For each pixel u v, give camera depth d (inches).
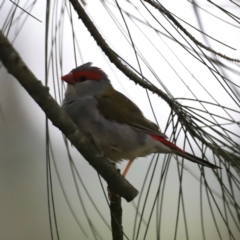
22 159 355.9
